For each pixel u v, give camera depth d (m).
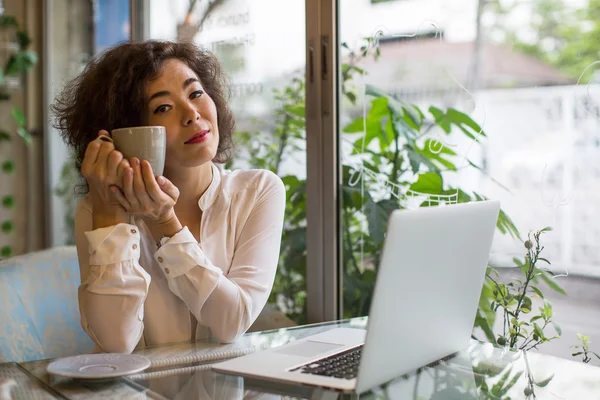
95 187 1.35
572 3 1.62
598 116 1.59
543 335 1.73
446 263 1.06
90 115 1.62
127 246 1.34
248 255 1.55
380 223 2.04
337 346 1.22
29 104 3.87
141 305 1.36
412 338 1.04
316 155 2.18
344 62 2.12
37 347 1.70
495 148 1.79
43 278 1.80
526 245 1.75
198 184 1.57
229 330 1.38
